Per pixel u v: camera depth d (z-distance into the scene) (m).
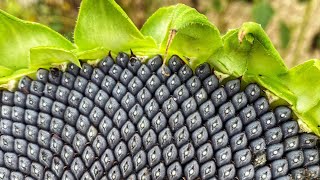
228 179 0.19
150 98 0.19
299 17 0.45
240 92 0.19
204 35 0.18
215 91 0.19
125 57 0.20
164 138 0.19
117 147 0.19
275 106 0.19
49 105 0.20
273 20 0.45
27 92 0.20
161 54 0.19
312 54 0.44
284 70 0.19
